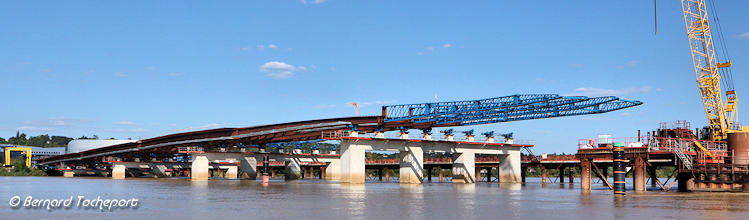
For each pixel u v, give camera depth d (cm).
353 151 10362
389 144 10794
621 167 6500
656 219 3816
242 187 8562
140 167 15412
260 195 6334
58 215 3997
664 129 9662
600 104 10212
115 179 13512
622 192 6469
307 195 6353
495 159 13400
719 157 7462
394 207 4681
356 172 10356
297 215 4012
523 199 5750
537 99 9844
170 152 15188
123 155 15475
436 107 10456
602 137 7381
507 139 12750
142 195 6294
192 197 5947
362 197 6009
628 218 3872
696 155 7506
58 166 18838
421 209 4500
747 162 7225
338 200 5512
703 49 12025
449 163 14000
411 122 11012
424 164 14912
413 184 10681
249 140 13288
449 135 11781
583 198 5878
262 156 14025
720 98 11850
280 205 4878
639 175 7231
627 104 10369
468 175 11969
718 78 11862
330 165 15362
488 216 3978
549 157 12538
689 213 4200
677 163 7519
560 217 3916
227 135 12812
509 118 11350
